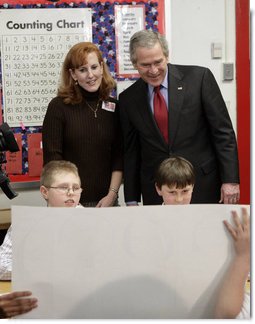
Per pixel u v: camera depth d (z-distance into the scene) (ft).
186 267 4.36
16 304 4.29
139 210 4.31
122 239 4.32
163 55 7.63
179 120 8.05
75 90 8.38
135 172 8.66
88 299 4.35
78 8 10.18
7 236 6.65
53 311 4.35
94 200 8.60
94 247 4.31
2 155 7.03
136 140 8.57
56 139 8.36
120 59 10.45
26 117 10.25
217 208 4.33
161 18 10.52
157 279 4.36
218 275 4.38
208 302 4.40
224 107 8.25
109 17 10.32
